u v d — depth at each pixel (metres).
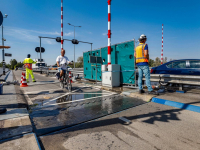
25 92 5.68
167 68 6.15
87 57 9.64
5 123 2.46
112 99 4.42
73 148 1.83
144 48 4.57
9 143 1.86
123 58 6.61
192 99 4.00
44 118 2.86
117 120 2.75
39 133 2.23
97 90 6.10
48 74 16.33
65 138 2.08
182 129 2.35
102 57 8.16
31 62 9.08
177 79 5.27
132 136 2.13
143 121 2.69
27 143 1.87
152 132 2.25
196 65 5.49
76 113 3.15
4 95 4.88
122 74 6.69
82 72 10.38
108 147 1.84
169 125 2.50
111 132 2.26
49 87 7.05
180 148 1.81
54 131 2.31
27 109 3.46
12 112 3.00
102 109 3.42
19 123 2.46
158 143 1.93
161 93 4.93
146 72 4.69
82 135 2.17
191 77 4.80
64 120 2.75
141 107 3.56
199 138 2.05
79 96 4.91
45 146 1.88
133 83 6.17
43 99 4.49
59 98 4.62
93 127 2.45
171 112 3.16
